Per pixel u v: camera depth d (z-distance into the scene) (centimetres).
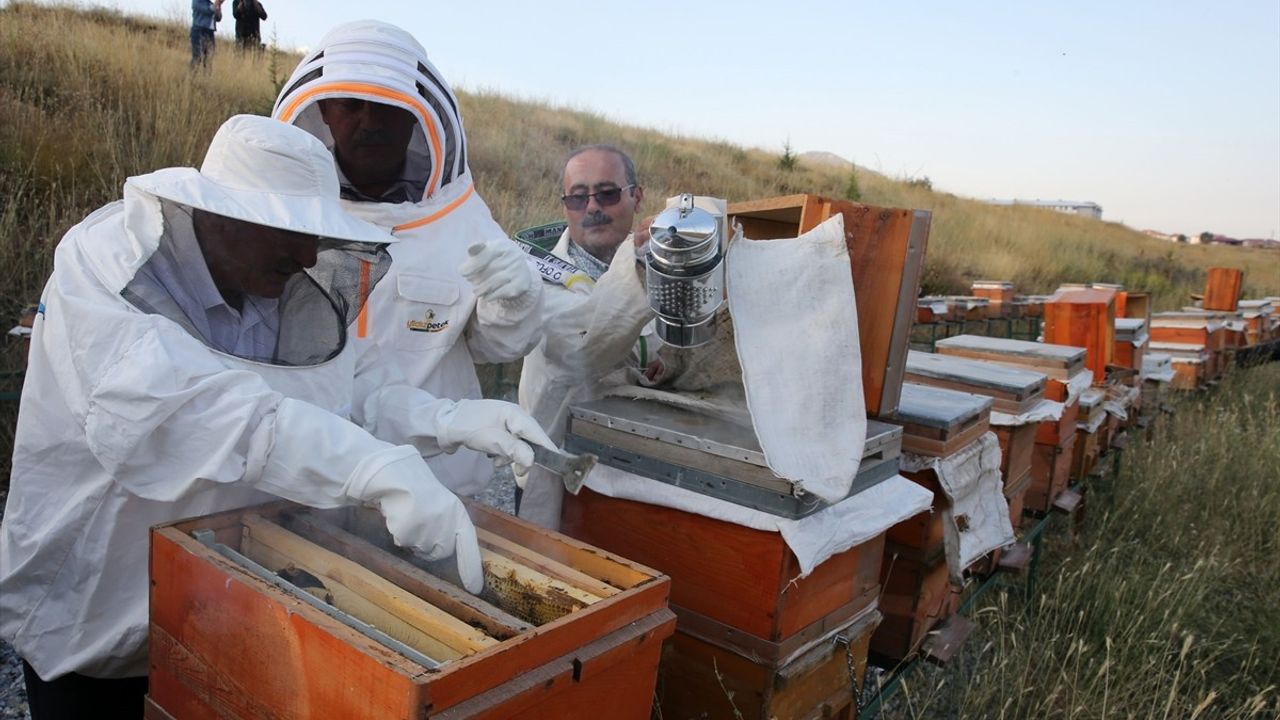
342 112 188
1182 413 730
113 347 132
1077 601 372
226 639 119
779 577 169
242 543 143
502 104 1723
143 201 139
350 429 136
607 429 195
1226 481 547
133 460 131
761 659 174
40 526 157
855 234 197
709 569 180
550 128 1636
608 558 138
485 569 135
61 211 601
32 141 643
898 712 305
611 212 284
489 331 196
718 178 1798
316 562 130
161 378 128
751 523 169
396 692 94
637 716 129
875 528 186
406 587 127
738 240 170
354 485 129
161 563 131
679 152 1909
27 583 159
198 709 127
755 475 170
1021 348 405
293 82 193
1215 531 480
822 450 167
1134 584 384
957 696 317
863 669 209
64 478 157
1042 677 319
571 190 285
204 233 142
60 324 138
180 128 748
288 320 156
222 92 912
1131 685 304
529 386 235
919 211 197
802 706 187
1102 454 500
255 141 144
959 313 1002
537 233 297
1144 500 511
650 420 192
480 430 158
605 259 292
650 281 157
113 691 169
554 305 224
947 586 263
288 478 132
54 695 164
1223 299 956
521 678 106
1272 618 391
